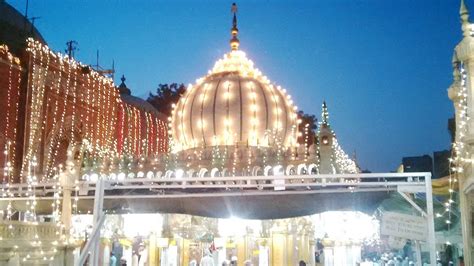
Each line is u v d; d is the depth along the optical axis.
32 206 16.05
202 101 23.86
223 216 13.66
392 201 13.95
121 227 19.62
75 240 15.79
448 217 14.30
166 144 39.44
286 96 25.20
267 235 19.59
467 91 11.24
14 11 29.52
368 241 24.80
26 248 14.01
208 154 20.36
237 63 25.92
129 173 19.83
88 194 15.66
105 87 31.97
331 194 13.14
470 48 11.15
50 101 26.89
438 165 31.25
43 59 26.45
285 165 19.33
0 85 24.19
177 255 19.72
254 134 23.30
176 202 13.77
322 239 20.25
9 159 24.11
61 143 27.89
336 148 20.27
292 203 13.30
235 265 20.23
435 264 11.34
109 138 31.98
